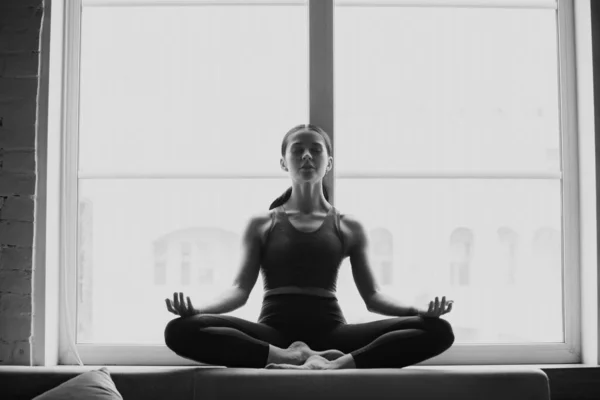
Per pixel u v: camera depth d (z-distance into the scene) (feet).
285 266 8.18
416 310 7.73
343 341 7.77
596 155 8.94
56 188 9.07
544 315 9.32
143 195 9.35
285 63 9.53
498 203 9.38
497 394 7.02
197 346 7.32
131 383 7.12
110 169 9.37
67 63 9.37
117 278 9.28
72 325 9.15
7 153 8.68
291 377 6.99
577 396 8.39
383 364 7.41
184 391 7.08
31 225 8.62
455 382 7.01
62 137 9.26
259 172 9.34
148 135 9.43
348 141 9.41
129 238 9.31
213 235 9.30
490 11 9.63
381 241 9.30
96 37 9.53
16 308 8.53
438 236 9.32
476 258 9.32
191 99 9.46
